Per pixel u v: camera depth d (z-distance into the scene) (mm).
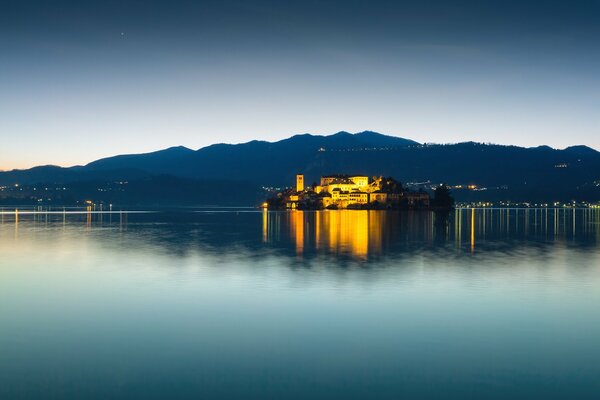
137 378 21875
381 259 61219
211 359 24156
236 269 52719
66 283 44438
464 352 25062
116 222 166375
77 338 27406
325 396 20125
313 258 62062
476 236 100938
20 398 19906
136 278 47062
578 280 45688
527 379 21719
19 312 33375
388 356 24484
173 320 31188
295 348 25703
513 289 41188
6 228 130500
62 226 141125
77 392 20469
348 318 31578
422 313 32812
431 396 20109
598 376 22047
